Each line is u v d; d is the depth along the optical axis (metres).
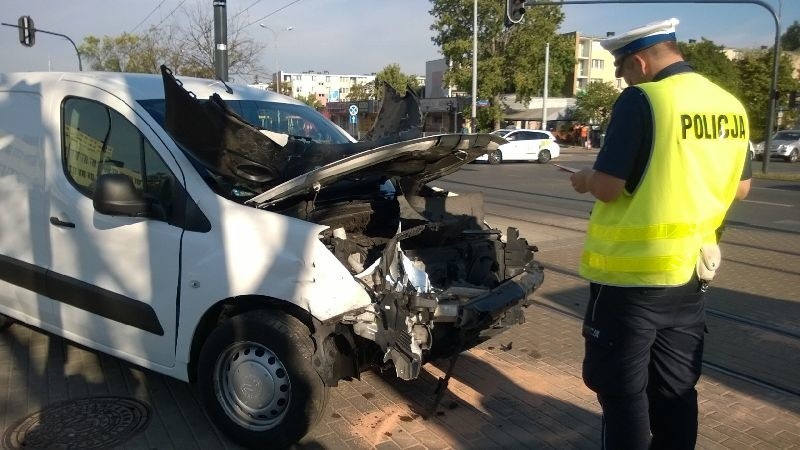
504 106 51.03
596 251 2.72
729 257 8.75
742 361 5.00
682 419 2.93
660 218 2.58
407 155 3.61
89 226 3.91
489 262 4.22
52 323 4.26
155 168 3.73
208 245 3.46
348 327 3.32
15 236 4.35
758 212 13.71
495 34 47.84
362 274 3.29
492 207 13.64
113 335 3.92
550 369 4.77
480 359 4.93
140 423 3.79
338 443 3.65
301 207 3.69
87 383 4.30
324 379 3.26
